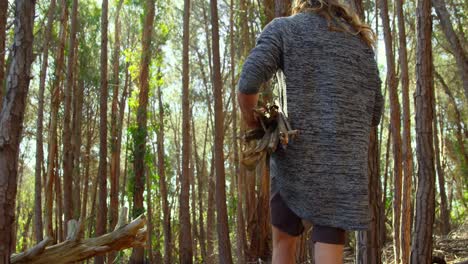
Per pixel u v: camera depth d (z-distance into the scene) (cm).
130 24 2241
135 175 1941
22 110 257
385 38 953
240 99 215
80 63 1919
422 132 726
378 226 670
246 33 1845
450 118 2512
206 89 2517
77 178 1766
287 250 222
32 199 3528
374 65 226
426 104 723
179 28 2436
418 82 729
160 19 2014
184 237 1563
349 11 223
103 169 1348
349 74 212
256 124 222
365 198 207
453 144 2630
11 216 251
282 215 218
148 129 2006
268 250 1548
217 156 1405
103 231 1332
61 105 1978
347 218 201
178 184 3062
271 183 223
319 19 218
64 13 1463
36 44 1666
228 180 3056
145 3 1923
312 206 204
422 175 722
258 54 211
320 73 210
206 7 2312
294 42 213
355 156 207
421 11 727
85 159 2225
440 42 1922
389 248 1169
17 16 260
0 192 247
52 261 266
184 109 1567
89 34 1964
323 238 204
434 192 725
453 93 2359
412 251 730
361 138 211
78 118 1805
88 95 2108
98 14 1942
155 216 2597
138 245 279
